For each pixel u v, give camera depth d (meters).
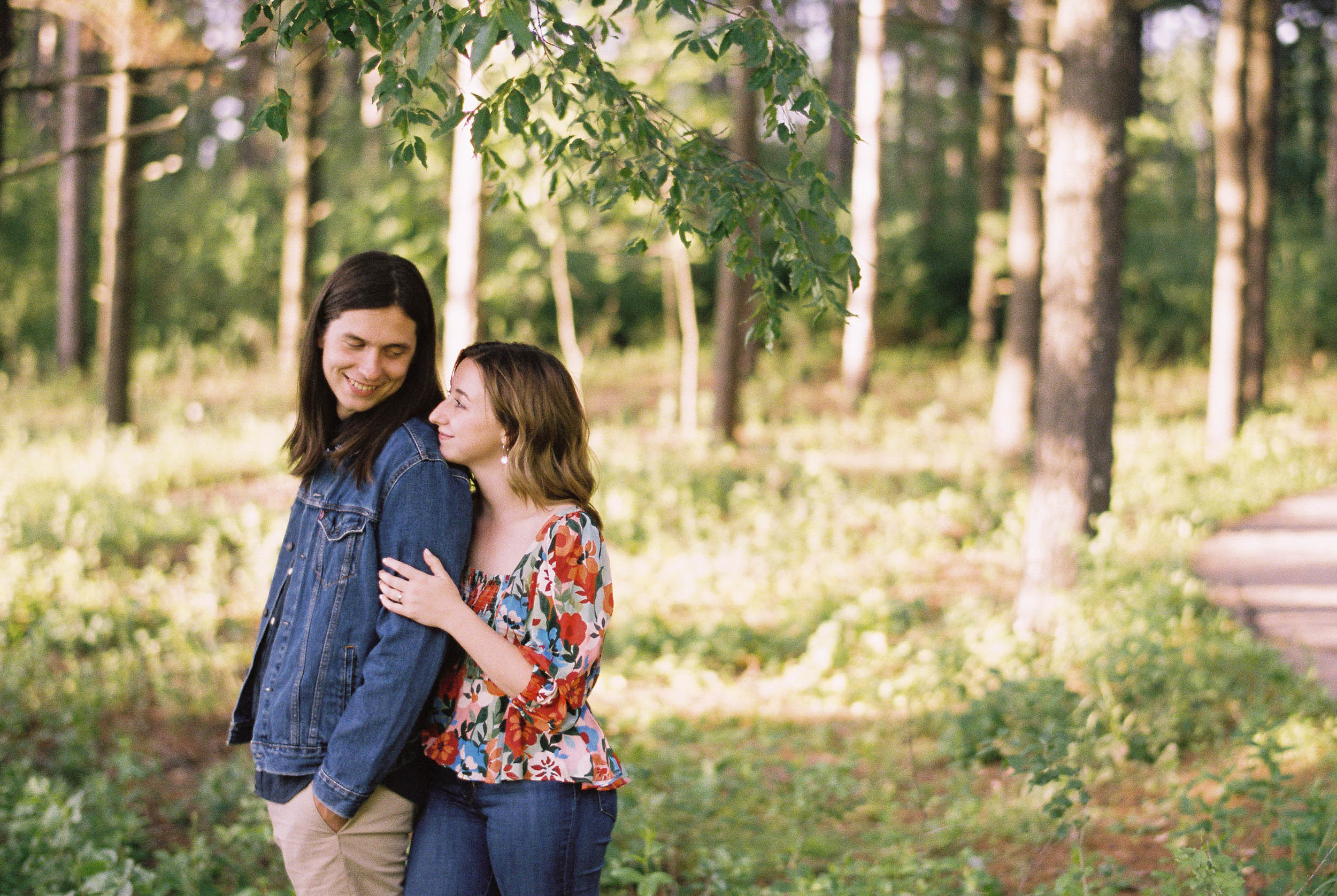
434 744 2.41
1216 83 14.44
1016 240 13.95
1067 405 7.00
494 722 2.35
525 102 2.57
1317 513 11.09
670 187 2.87
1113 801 4.55
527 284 18.70
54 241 21.42
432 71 2.80
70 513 9.73
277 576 2.46
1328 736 4.75
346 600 2.34
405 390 2.47
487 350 2.44
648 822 4.29
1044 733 3.93
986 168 21.44
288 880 3.99
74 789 4.91
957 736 5.23
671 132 2.95
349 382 2.38
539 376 2.39
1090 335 6.95
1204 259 24.17
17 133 20.92
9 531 8.70
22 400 15.87
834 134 23.86
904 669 6.77
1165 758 4.77
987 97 21.22
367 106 11.78
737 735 5.79
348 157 22.25
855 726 5.99
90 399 16.19
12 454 11.40
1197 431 15.26
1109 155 6.87
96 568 8.77
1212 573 8.36
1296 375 21.09
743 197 2.77
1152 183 23.91
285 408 16.22
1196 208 33.28
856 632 7.53
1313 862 3.41
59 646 6.99
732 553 9.49
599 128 2.97
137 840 4.34
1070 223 6.93
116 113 13.13
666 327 24.16
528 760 2.34
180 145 24.06
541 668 2.32
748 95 12.15
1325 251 23.03
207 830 4.61
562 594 2.35
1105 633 5.84
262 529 9.73
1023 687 5.26
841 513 10.77
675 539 9.98
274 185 24.33
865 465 13.56
